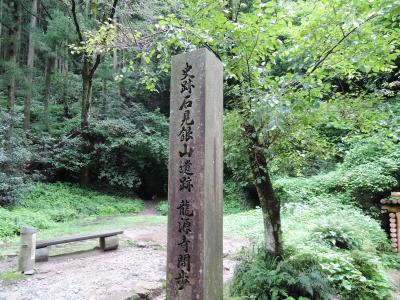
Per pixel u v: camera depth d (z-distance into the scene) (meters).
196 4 4.05
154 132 15.96
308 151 4.79
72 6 11.92
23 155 10.58
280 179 10.97
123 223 9.85
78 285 4.68
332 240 5.97
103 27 4.19
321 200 9.13
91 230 8.62
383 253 6.79
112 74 15.19
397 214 7.66
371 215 8.59
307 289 3.72
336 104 4.05
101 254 6.45
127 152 15.24
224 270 5.45
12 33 13.91
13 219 8.51
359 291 4.35
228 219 9.94
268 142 4.31
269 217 4.48
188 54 3.27
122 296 4.18
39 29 13.20
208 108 3.19
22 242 5.21
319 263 4.43
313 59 4.21
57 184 13.51
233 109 4.47
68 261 5.91
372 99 4.10
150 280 4.93
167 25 3.66
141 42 4.12
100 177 14.42
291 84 4.09
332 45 3.97
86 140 14.30
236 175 5.20
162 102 18.19
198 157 3.11
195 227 3.07
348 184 9.32
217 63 3.43
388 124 4.22
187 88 3.24
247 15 3.78
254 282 3.98
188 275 3.07
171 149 3.28
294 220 7.97
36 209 10.45
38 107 17.02
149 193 16.56
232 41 3.98
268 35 3.88
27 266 5.16
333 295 4.16
